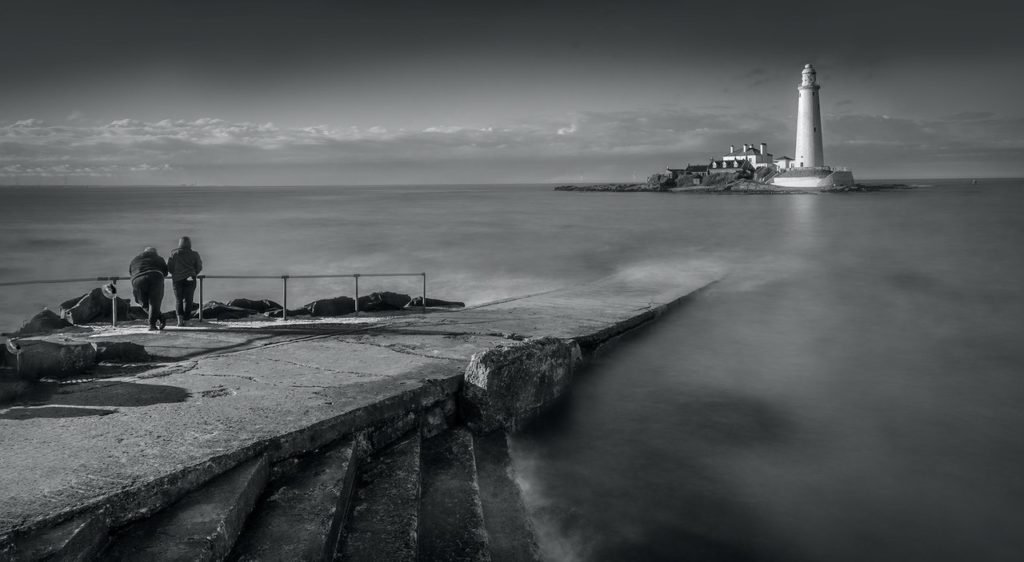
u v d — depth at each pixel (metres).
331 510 4.03
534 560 4.55
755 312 14.45
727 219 58.22
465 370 6.88
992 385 9.33
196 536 3.39
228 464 4.16
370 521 4.29
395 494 4.72
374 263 28.53
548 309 12.62
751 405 8.35
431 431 6.27
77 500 3.44
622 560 5.00
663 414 7.96
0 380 5.99
